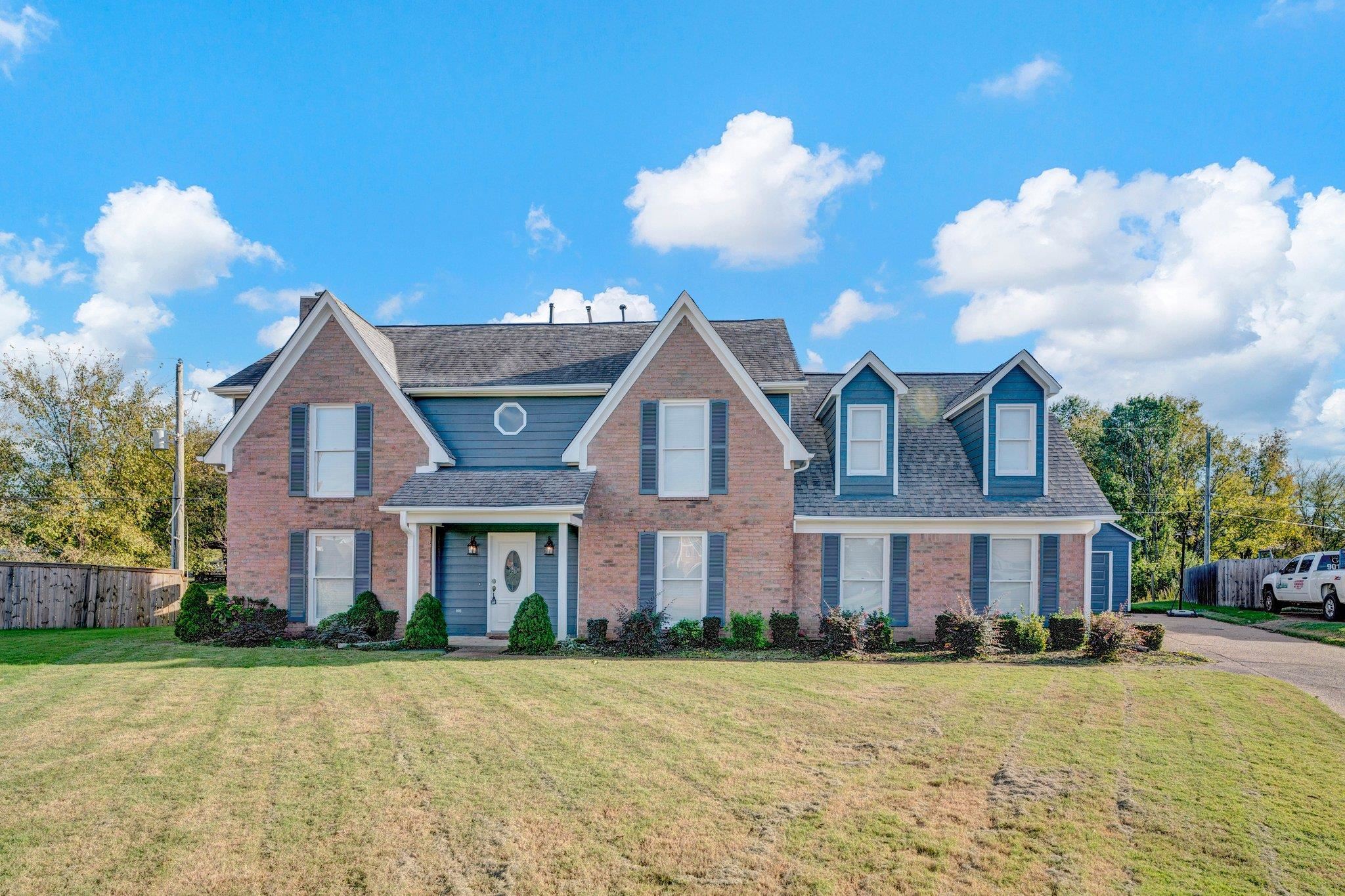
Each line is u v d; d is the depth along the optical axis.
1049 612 18.31
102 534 31.86
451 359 20.80
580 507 17.08
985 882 6.02
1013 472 18.92
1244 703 11.86
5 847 6.41
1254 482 52.62
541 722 10.18
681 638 17.28
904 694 12.12
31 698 11.32
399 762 8.50
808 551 18.59
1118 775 8.36
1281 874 6.20
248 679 12.87
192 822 6.90
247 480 18.83
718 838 6.68
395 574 18.47
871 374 19.20
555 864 6.20
